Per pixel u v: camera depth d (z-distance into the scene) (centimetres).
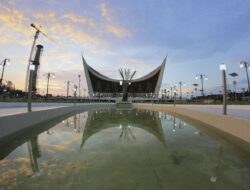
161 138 646
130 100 5378
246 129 529
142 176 324
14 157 427
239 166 374
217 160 409
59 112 1373
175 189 277
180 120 1206
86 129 838
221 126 731
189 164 387
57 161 400
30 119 815
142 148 514
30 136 660
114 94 6950
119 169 355
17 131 682
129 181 303
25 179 309
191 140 617
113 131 796
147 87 7125
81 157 429
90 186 285
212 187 284
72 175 327
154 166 373
